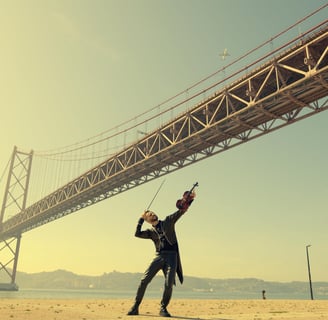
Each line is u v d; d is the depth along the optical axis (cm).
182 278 663
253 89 3369
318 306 1384
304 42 2886
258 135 3709
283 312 966
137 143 5062
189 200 659
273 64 3130
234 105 3897
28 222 8588
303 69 3166
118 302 1389
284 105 3247
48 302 1243
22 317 594
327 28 2723
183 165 4631
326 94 3045
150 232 668
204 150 4303
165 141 4822
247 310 1080
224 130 3844
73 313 707
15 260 10138
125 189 5641
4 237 10144
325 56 2922
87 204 6606
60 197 7175
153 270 650
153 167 4891
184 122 4247
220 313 900
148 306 1152
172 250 655
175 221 658
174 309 1081
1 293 8619
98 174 6278
